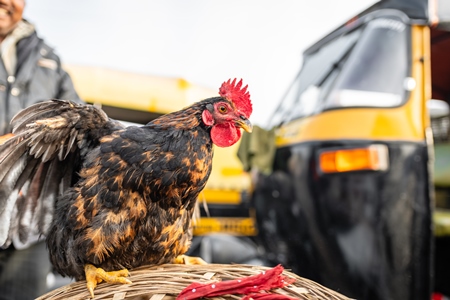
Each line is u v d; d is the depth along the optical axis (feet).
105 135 2.07
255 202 4.48
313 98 4.14
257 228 4.49
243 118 2.13
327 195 3.58
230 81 2.24
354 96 3.74
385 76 3.74
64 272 2.17
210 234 4.58
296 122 4.14
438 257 4.90
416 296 3.41
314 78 4.41
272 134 4.25
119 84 4.83
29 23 3.05
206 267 2.06
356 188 3.48
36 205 2.23
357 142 3.53
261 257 4.42
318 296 1.92
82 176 2.01
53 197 2.26
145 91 4.91
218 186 4.84
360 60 3.91
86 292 1.93
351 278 3.46
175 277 1.94
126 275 2.00
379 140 3.49
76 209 1.97
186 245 2.22
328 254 3.58
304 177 3.75
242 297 1.79
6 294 2.91
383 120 3.55
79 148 2.14
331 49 4.52
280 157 4.08
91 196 1.96
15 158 2.02
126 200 1.96
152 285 1.90
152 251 2.07
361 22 4.23
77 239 1.97
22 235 2.21
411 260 3.42
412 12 3.79
